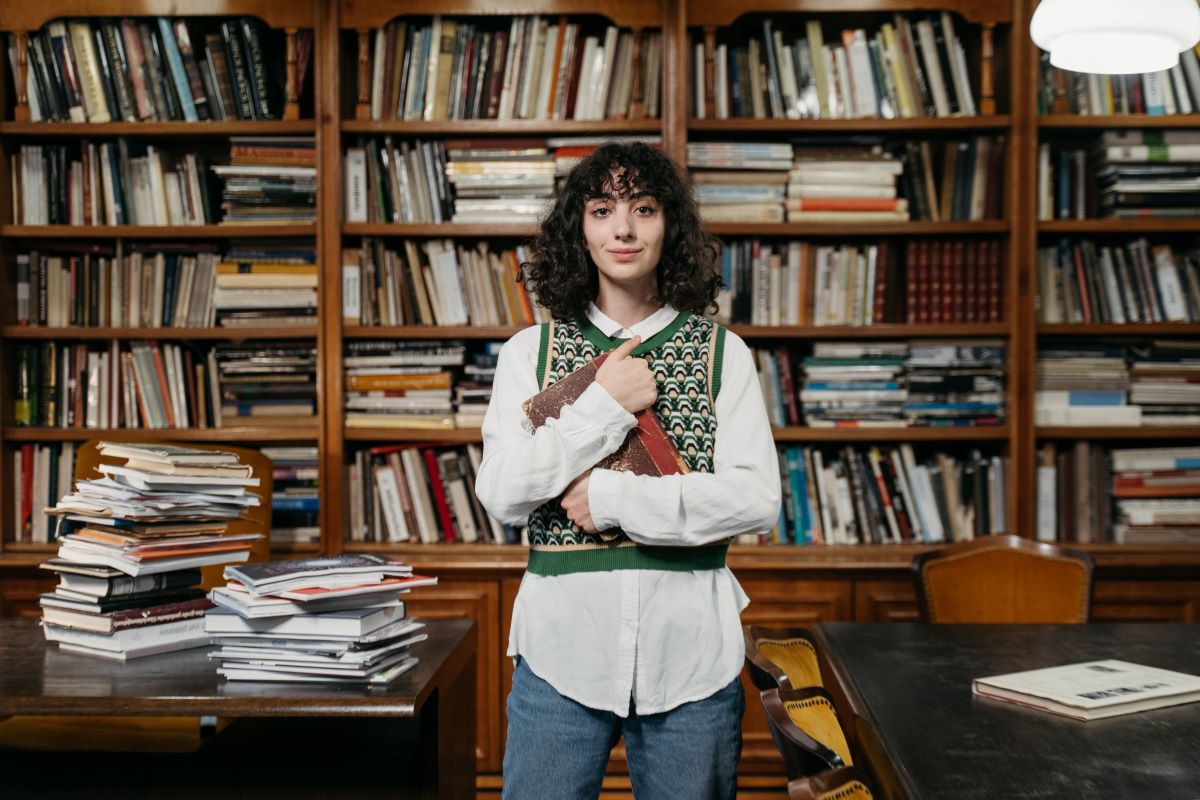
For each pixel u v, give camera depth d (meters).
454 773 1.88
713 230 3.13
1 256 3.16
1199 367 3.16
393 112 3.18
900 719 1.49
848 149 3.16
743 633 1.46
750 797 3.01
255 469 2.91
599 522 1.38
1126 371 3.17
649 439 1.43
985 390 3.16
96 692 1.55
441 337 3.19
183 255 3.21
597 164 1.49
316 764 1.74
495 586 3.01
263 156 3.13
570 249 1.52
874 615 3.00
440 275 3.18
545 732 1.40
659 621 1.39
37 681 1.62
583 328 1.54
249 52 3.17
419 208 3.18
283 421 3.17
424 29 3.17
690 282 1.52
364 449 3.36
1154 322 3.15
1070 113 3.17
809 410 3.19
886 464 3.20
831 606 3.00
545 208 1.71
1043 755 1.32
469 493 3.20
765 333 3.15
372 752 1.76
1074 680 1.63
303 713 1.52
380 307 3.19
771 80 3.17
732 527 1.39
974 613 2.57
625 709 1.37
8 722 1.99
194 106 3.17
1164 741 1.38
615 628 1.39
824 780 0.91
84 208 3.20
